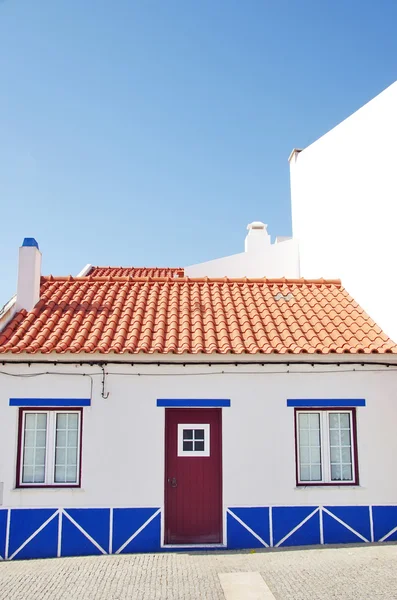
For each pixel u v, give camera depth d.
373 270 11.68
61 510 9.76
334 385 10.40
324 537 9.97
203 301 12.43
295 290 13.06
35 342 10.12
